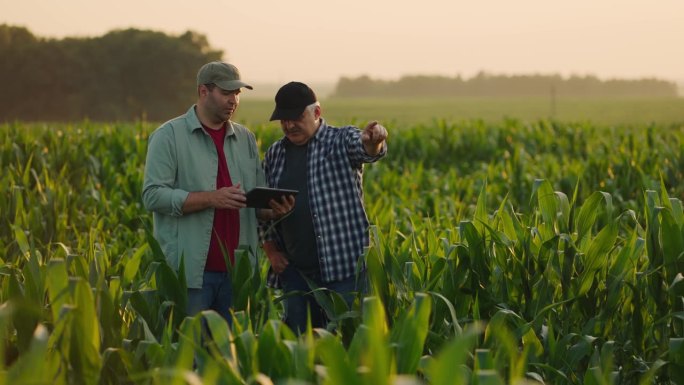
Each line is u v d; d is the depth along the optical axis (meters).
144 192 5.13
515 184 11.94
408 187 12.59
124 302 4.20
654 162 11.92
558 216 5.19
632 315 4.64
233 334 3.38
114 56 110.69
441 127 20.38
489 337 3.87
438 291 4.62
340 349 2.81
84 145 15.59
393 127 22.34
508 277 4.77
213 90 5.16
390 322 4.43
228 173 5.30
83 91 109.50
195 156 5.18
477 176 14.33
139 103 111.12
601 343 4.56
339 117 89.06
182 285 4.54
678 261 4.45
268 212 5.28
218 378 2.93
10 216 7.45
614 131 22.55
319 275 5.38
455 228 5.45
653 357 4.61
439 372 2.32
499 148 20.48
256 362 3.07
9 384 2.54
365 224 5.30
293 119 5.20
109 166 12.77
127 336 3.73
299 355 2.93
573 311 4.70
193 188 5.19
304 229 5.30
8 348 3.68
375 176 14.16
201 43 118.25
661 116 82.44
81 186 11.44
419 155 19.89
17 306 3.14
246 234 5.32
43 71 109.00
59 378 2.96
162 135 5.18
